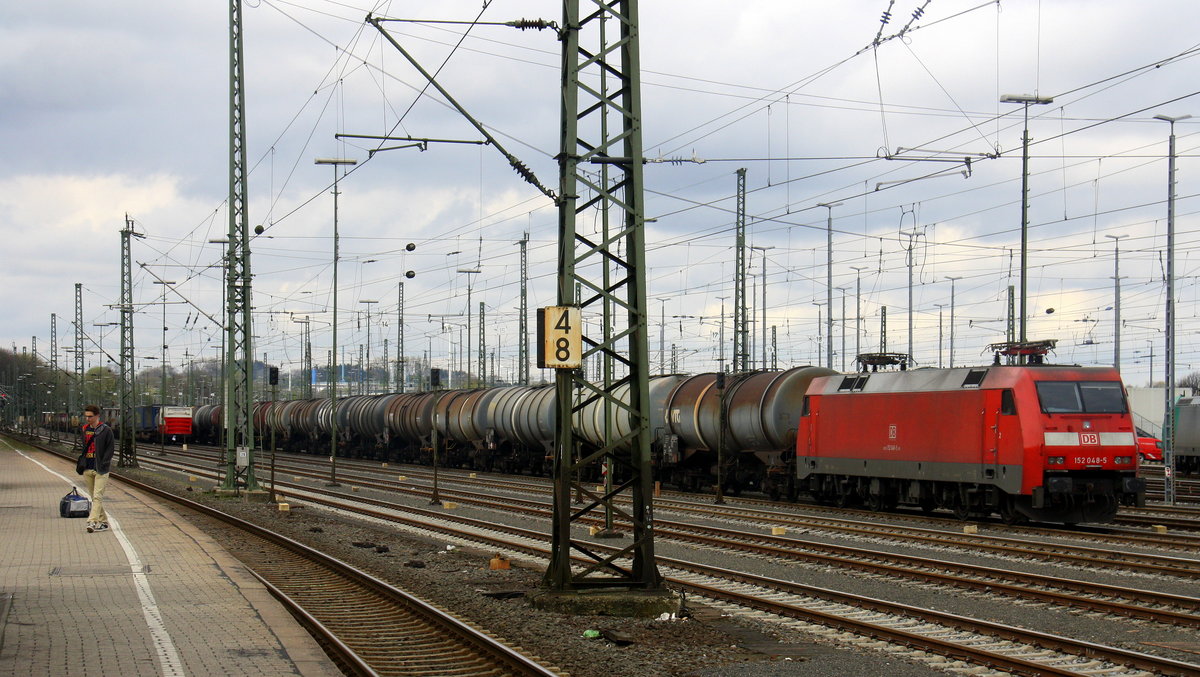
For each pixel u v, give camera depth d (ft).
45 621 45.91
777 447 123.44
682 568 67.05
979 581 57.72
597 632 46.24
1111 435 89.45
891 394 103.86
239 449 127.85
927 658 41.50
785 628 47.65
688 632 46.65
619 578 53.62
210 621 46.29
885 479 106.22
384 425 232.53
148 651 40.04
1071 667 39.50
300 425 280.10
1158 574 62.39
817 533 88.33
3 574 60.03
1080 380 90.53
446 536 91.35
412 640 45.42
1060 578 57.98
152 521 93.86
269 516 108.68
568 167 51.65
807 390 117.39
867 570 65.16
